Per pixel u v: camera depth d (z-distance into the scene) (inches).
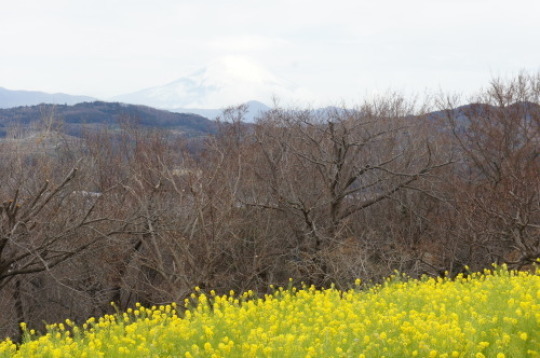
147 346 395.5
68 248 876.6
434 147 1207.6
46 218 824.9
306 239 1087.0
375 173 1197.1
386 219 1166.3
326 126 1211.9
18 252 832.3
